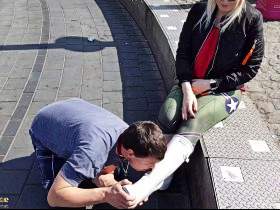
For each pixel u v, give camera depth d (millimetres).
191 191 3098
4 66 5164
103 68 5172
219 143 3033
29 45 5777
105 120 2668
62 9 7391
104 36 6188
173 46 4551
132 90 4672
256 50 3285
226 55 3297
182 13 5738
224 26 3215
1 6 7496
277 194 2578
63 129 2721
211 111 3170
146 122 2523
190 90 3254
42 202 3076
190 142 2998
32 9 7344
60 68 5137
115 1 7977
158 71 5145
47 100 4445
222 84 3307
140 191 2588
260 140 3100
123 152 2490
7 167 3434
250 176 2717
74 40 5988
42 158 2975
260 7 6230
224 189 2600
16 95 4523
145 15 6133
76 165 2473
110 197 2557
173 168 2834
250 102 3604
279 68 4613
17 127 3975
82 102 2975
